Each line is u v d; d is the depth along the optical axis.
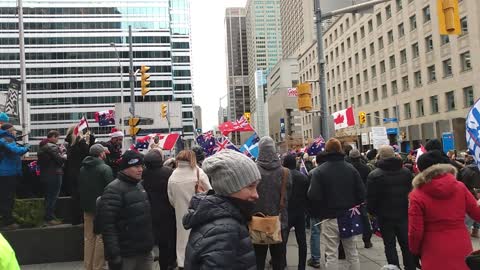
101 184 7.21
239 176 2.77
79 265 8.33
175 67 132.62
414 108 57.75
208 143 15.37
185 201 6.91
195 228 2.73
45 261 8.58
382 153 6.63
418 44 56.47
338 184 6.50
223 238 2.58
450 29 10.89
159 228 7.36
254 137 12.04
